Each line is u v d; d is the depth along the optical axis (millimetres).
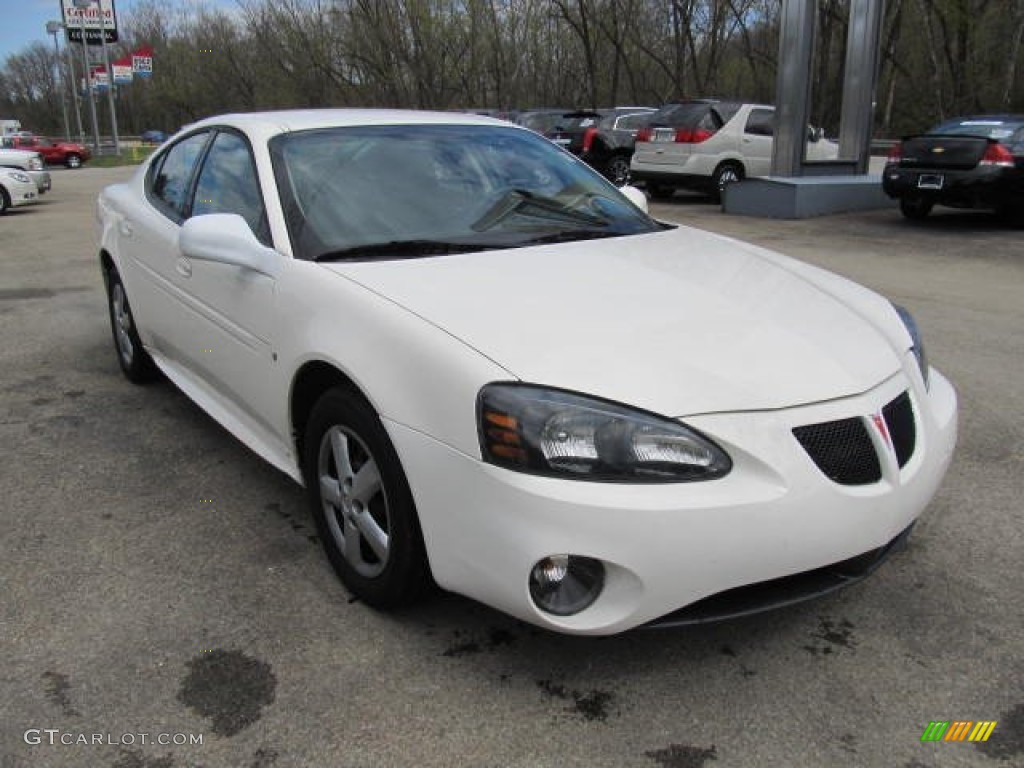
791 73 12844
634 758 2010
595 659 2361
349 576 2627
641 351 2191
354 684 2258
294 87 40031
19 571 2807
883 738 2076
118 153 44500
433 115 3719
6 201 14180
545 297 2438
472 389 2090
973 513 3219
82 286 7660
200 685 2256
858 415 2209
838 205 12969
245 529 3100
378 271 2609
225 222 2900
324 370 2609
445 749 2035
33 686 2250
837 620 2551
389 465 2309
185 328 3586
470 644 2424
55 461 3699
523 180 3428
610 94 38781
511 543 2025
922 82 33562
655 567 1988
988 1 28906
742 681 2277
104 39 42469
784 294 2715
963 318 6363
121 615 2564
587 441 1998
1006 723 2127
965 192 10516
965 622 2541
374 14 33500
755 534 2021
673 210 13719
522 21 36406
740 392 2123
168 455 3768
